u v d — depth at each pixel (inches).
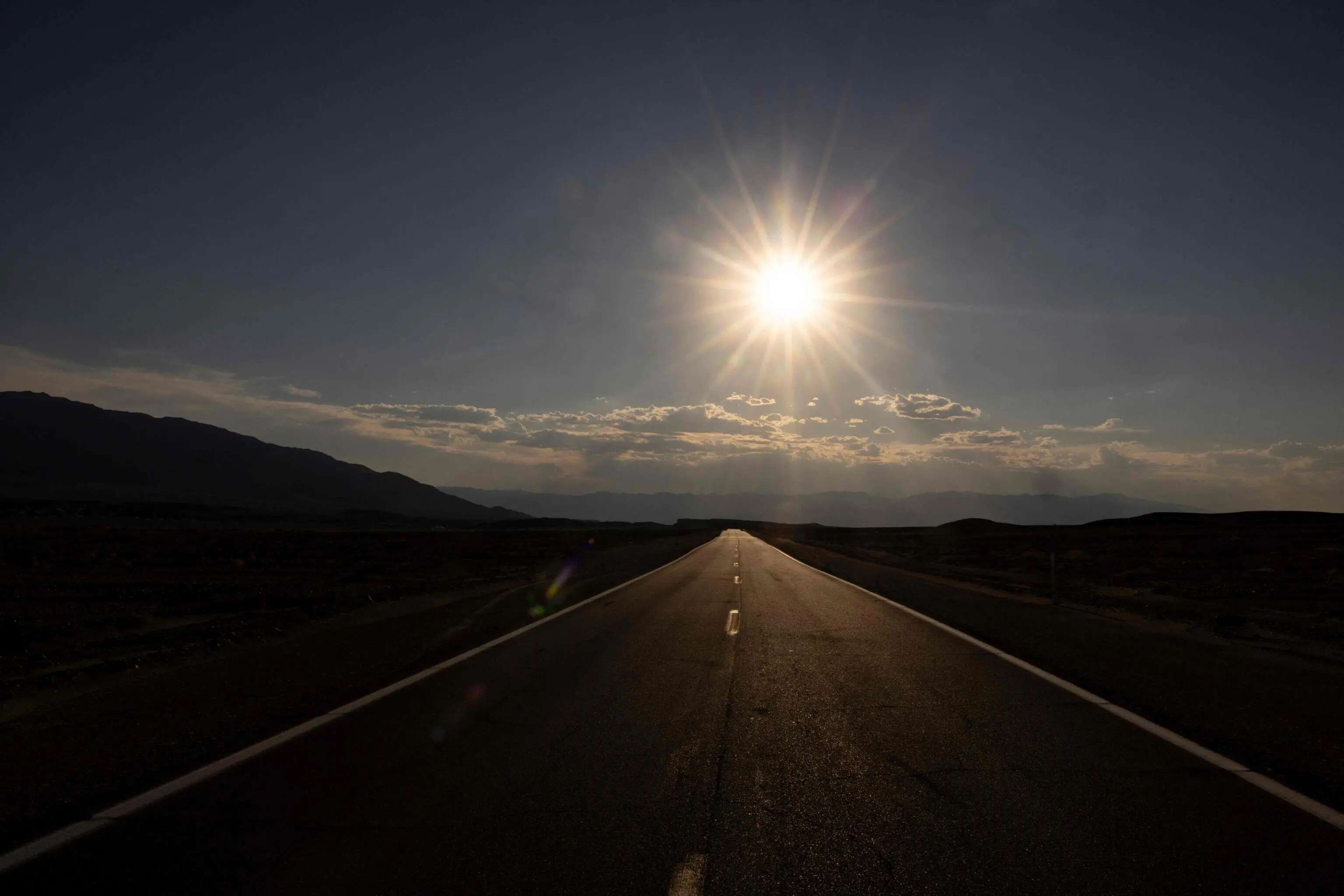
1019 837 197.5
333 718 323.0
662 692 375.2
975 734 296.5
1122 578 1138.0
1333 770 247.4
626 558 1768.0
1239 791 228.7
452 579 1129.4
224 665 446.0
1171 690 368.8
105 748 279.6
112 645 514.3
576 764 260.5
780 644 524.7
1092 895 166.2
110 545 1753.2
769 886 171.5
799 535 4559.5
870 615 688.4
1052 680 396.8
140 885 172.1
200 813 215.2
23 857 186.5
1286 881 171.5
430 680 402.3
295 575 1199.6
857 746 282.2
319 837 198.8
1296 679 391.2
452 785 239.0
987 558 1817.2
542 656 477.4
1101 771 249.0
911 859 185.0
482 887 171.3
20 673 439.8
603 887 170.9
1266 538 2353.6
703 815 214.1
